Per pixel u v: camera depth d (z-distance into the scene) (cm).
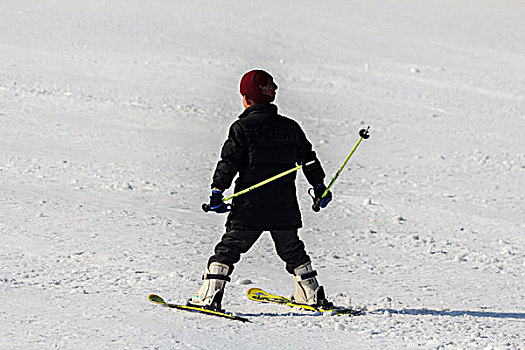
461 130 6588
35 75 7325
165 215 3225
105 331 1762
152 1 13112
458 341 1788
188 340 1722
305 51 10569
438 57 11094
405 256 2844
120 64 8412
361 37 12175
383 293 2327
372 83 8688
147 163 4409
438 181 4569
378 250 2911
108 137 5109
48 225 2900
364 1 16212
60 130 5184
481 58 11369
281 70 9031
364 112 7056
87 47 9262
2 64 7712
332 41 11531
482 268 2733
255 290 2212
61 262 2438
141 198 3525
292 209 1959
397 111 7256
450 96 8281
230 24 11912
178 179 4047
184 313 1956
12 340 1669
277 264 2609
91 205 3288
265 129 1895
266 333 1819
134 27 10875
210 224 3134
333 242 2986
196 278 2344
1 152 4334
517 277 2627
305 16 13538
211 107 6638
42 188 3553
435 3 16962
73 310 1934
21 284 2162
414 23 14225
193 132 5575
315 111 6881
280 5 14312
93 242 2706
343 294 2289
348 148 5472
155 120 5891
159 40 10188
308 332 1841
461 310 2153
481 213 3775
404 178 4578
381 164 4988
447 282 2511
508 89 9050
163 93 7056
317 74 8962
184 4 13175
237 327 1858
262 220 1930
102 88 7019
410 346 1744
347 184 4250
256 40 10962
